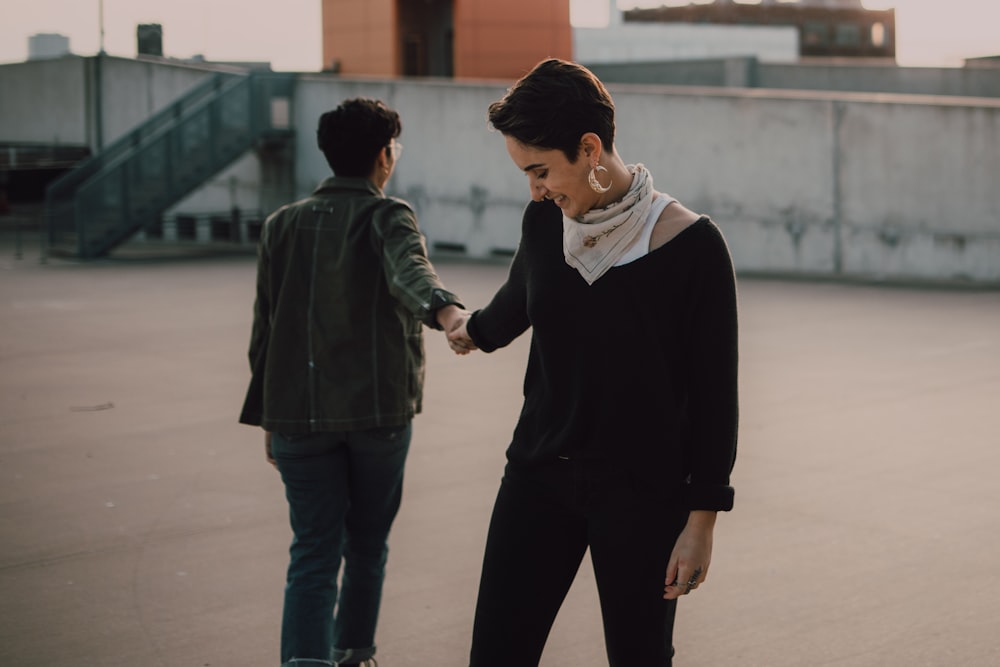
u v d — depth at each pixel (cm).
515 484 262
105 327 1350
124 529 571
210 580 496
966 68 2825
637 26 6247
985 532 549
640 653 251
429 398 904
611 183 243
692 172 1917
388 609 461
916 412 827
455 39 3206
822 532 551
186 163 2391
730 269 247
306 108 2519
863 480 644
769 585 480
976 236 1653
